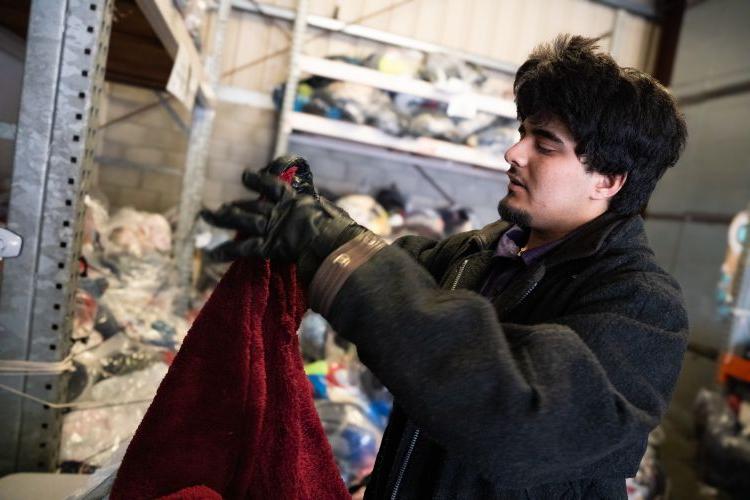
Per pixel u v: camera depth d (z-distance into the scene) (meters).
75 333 1.17
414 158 2.98
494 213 3.31
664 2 3.26
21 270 0.86
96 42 0.83
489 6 3.14
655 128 0.65
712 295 2.87
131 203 2.91
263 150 3.00
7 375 0.89
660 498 1.90
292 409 0.61
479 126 2.55
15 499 0.84
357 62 2.53
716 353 2.78
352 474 1.43
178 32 1.30
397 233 2.80
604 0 3.21
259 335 0.61
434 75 2.47
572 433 0.48
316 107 2.44
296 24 2.45
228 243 0.54
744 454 2.10
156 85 2.38
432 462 0.68
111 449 1.09
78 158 0.85
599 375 0.50
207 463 0.57
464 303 0.50
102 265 1.74
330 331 2.19
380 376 0.49
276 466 0.60
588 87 0.63
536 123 0.68
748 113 2.77
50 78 0.83
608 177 0.68
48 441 0.93
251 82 2.96
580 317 0.58
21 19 1.38
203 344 0.61
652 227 3.33
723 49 2.91
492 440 0.47
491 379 0.47
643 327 0.57
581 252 0.67
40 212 0.85
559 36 0.72
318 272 0.51
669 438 2.79
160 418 0.58
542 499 0.63
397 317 0.49
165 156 2.90
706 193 2.99
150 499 0.55
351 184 3.13
